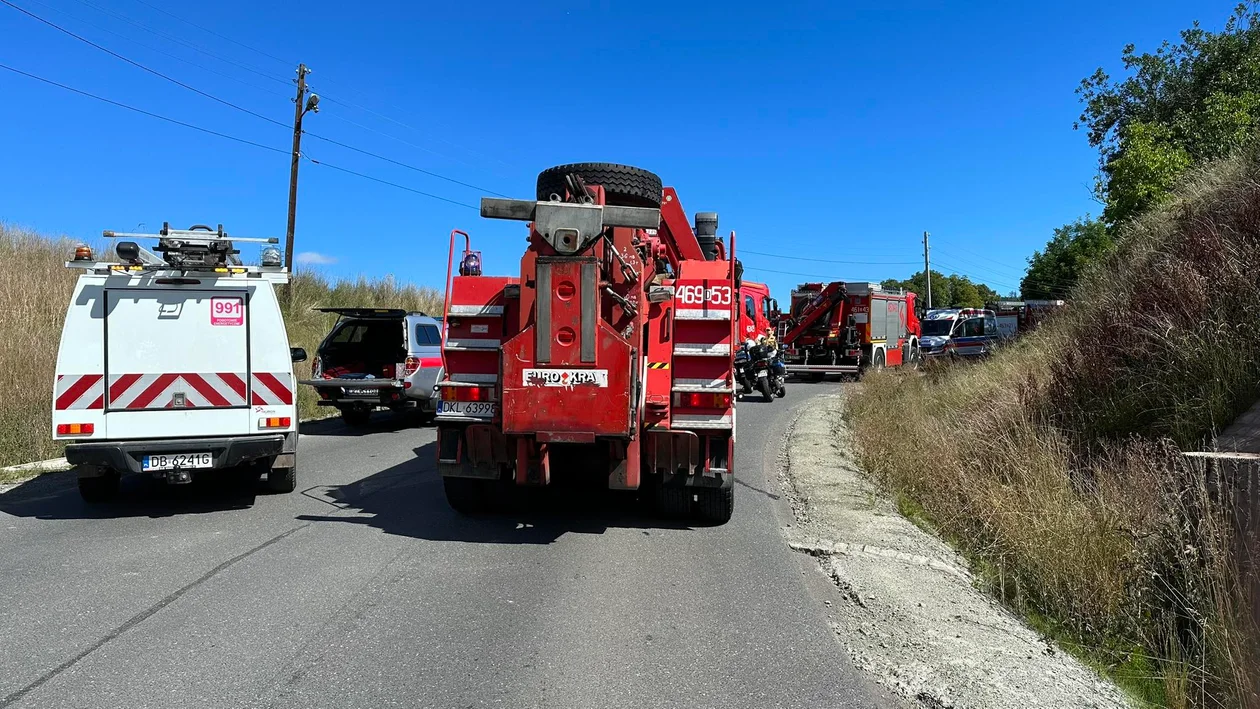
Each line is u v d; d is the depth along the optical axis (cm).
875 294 2589
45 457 1022
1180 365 736
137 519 714
